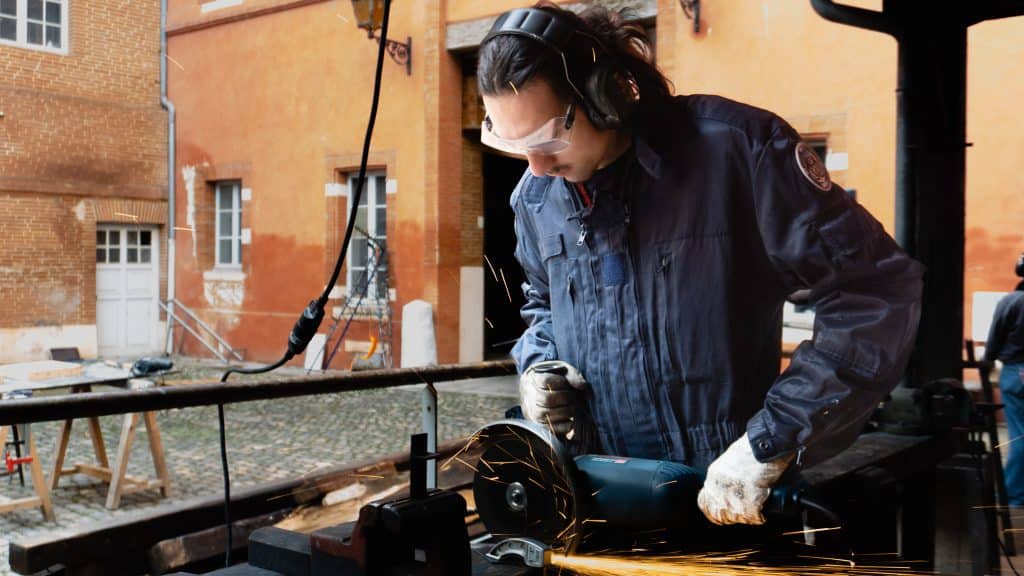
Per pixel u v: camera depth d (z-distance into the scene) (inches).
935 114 93.4
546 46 50.3
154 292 515.5
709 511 52.8
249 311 482.0
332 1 441.1
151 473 234.4
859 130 293.0
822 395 52.1
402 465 95.4
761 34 310.5
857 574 64.9
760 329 60.2
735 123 55.4
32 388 190.2
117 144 489.7
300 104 456.4
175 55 502.9
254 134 474.9
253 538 49.7
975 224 271.1
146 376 217.9
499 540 57.7
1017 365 173.6
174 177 509.7
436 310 412.8
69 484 223.1
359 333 437.7
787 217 54.3
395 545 44.1
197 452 261.0
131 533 68.2
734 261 57.2
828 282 54.6
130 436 205.2
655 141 55.9
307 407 339.3
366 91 432.5
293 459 252.5
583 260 60.7
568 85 50.9
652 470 53.4
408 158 420.2
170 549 69.1
